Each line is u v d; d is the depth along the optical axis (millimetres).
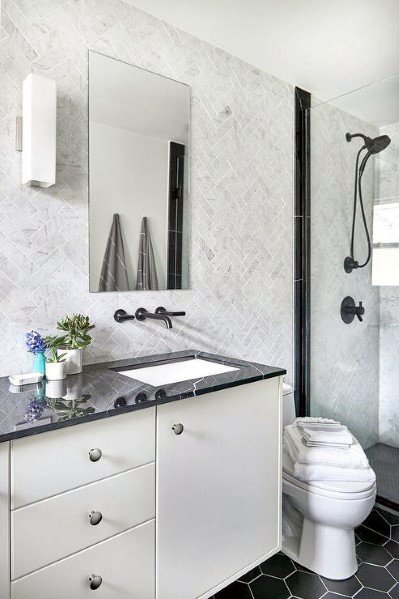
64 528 1100
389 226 2400
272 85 2389
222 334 2178
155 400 1248
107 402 1221
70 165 1639
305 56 2197
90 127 1690
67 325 1547
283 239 2482
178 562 1365
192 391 1339
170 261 1951
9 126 1491
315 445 1897
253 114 2291
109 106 1741
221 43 2078
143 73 1838
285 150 2477
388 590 1689
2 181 1480
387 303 2480
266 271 2389
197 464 1405
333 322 2617
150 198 1874
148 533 1283
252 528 1607
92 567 1156
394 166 2348
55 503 1083
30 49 1529
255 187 2312
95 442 1152
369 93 2328
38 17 1546
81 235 1679
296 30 1962
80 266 1679
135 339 1852
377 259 2459
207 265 2102
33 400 1240
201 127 2053
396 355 2496
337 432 1976
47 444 1064
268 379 1644
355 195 2486
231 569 1536
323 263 2596
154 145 1883
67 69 1620
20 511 1023
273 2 1762
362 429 2637
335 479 1738
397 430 2537
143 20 1829
